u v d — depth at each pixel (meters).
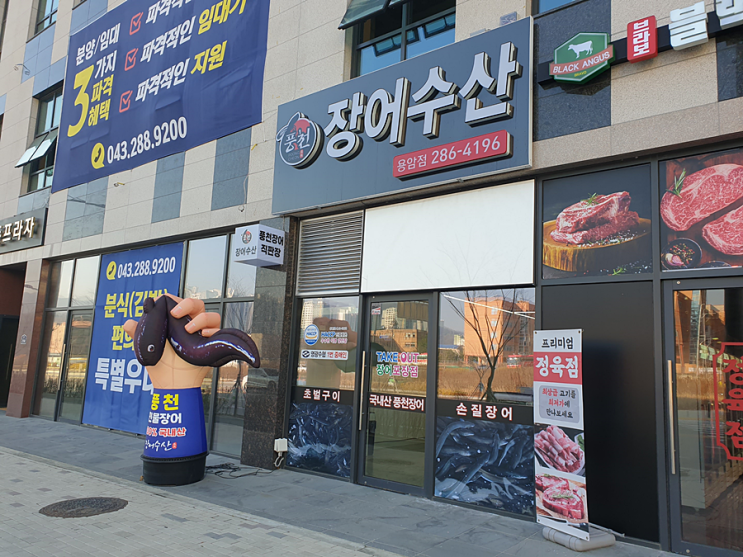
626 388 4.75
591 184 5.24
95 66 11.45
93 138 11.17
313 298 7.43
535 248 5.48
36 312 11.73
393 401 6.42
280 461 7.24
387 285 6.57
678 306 4.61
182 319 6.54
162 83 9.87
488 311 5.78
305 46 7.86
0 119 14.48
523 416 5.38
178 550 4.29
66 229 11.47
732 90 4.45
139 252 10.04
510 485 5.36
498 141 5.46
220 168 8.64
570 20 5.39
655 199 4.82
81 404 10.52
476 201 5.95
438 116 6.05
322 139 7.21
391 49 7.19
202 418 6.59
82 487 6.13
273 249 7.35
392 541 4.61
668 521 4.41
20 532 4.62
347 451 6.73
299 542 4.55
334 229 7.32
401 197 6.52
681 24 4.64
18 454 7.84
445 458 5.85
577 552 4.36
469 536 4.75
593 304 5.05
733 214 4.46
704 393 4.40
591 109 5.16
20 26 14.31
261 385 7.43
